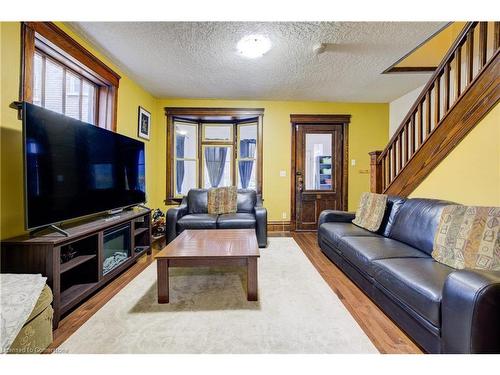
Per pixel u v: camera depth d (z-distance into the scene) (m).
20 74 1.91
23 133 1.66
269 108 4.86
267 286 2.33
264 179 4.89
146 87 4.10
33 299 1.31
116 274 2.48
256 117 4.88
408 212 2.43
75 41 2.47
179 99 4.74
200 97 4.65
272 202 4.92
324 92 4.37
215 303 2.02
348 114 4.93
